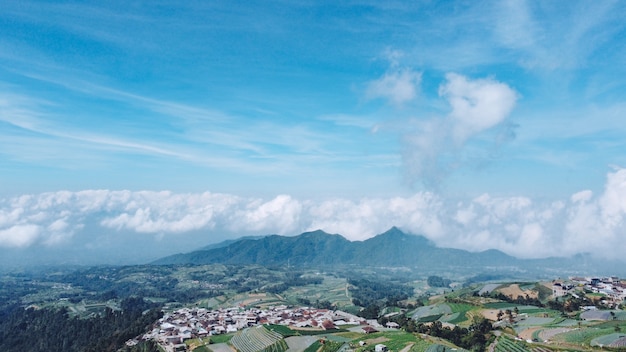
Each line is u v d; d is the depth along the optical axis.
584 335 172.50
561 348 156.00
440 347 173.50
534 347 160.12
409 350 171.75
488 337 187.62
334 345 189.38
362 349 177.00
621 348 151.50
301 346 196.50
